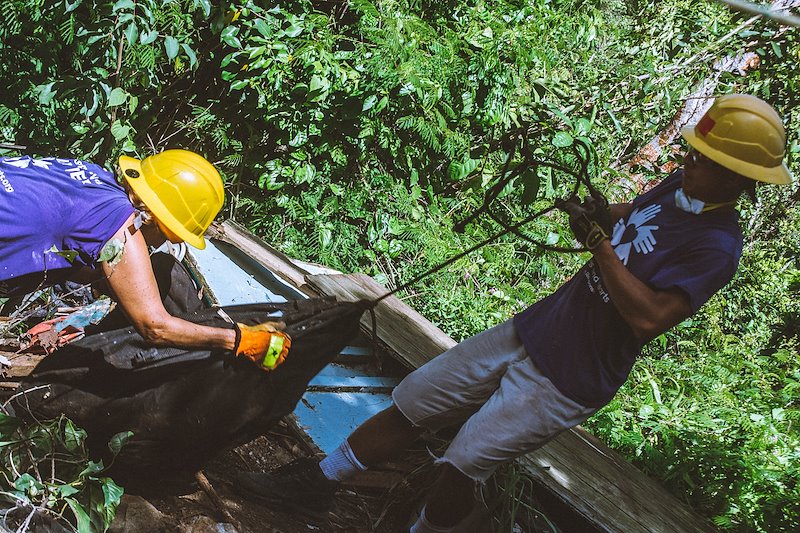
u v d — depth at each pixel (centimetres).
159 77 607
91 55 534
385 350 464
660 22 973
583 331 298
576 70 904
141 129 597
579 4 916
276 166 635
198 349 287
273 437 379
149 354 288
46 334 350
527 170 725
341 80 619
